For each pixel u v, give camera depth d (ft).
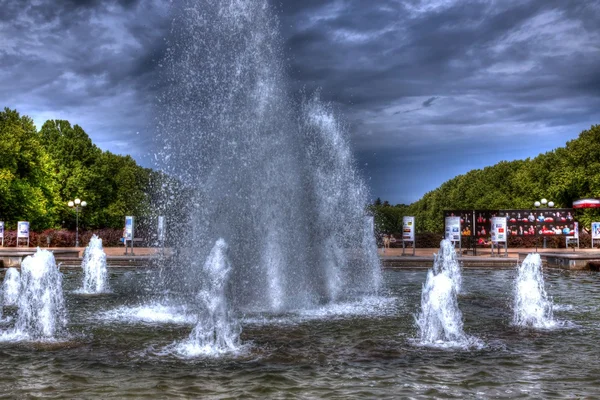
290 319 33.94
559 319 34.50
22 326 30.27
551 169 159.94
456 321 29.37
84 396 19.08
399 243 118.73
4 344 27.14
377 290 48.60
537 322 33.35
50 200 143.74
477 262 75.41
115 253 89.10
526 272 34.60
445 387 20.18
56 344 27.09
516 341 28.12
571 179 141.49
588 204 104.37
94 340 28.02
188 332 29.96
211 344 27.02
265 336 28.91
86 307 38.75
